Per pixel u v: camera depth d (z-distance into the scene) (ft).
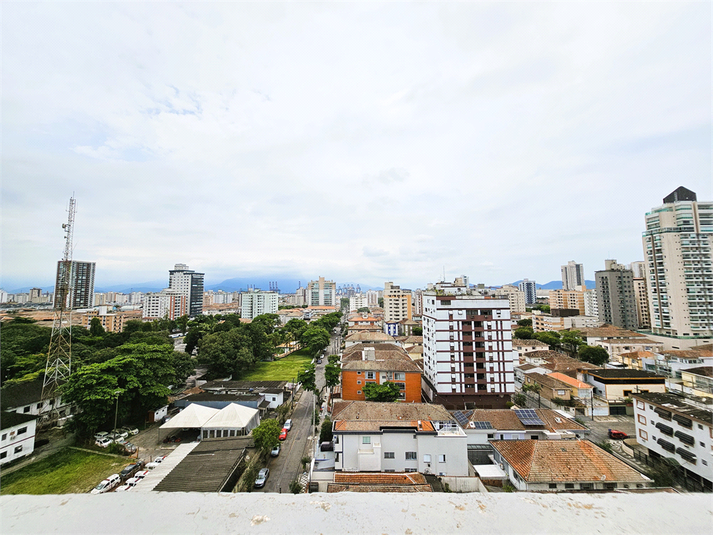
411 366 145.07
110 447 97.45
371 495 7.11
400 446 82.79
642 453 94.79
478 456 89.40
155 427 116.67
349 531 6.04
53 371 125.80
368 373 144.05
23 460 93.20
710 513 6.45
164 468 79.00
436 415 94.17
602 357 192.13
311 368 147.74
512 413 104.83
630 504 6.67
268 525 6.20
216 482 68.08
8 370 141.90
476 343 147.43
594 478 67.77
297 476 86.28
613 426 121.08
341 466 81.66
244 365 182.19
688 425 83.82
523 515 6.40
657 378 140.77
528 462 72.28
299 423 124.36
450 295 158.81
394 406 98.48
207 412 110.63
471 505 6.75
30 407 110.73
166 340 190.19
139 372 117.50
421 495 7.05
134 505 6.79
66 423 107.34
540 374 158.92
